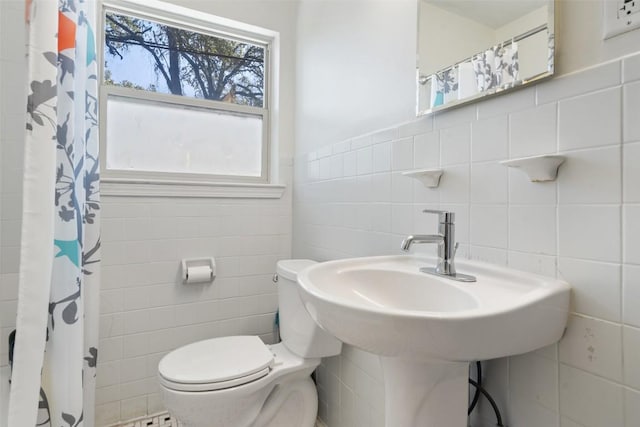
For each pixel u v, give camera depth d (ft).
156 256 5.24
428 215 3.19
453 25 2.89
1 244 4.28
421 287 2.68
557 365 2.15
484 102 2.67
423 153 3.25
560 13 2.17
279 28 6.16
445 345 1.67
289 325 4.53
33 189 2.49
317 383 5.08
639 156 1.81
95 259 3.70
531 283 2.21
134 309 5.10
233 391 3.68
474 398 2.61
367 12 4.14
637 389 1.80
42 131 2.53
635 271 1.82
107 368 4.93
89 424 3.61
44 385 2.79
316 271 2.71
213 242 5.63
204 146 5.98
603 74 1.95
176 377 3.63
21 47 4.40
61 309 2.84
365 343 1.88
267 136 6.43
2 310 4.24
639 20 1.81
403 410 2.36
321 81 5.22
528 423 2.31
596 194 1.98
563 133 2.15
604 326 1.93
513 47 2.42
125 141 5.41
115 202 4.98
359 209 4.23
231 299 5.77
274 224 6.11
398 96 3.60
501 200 2.53
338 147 4.72
